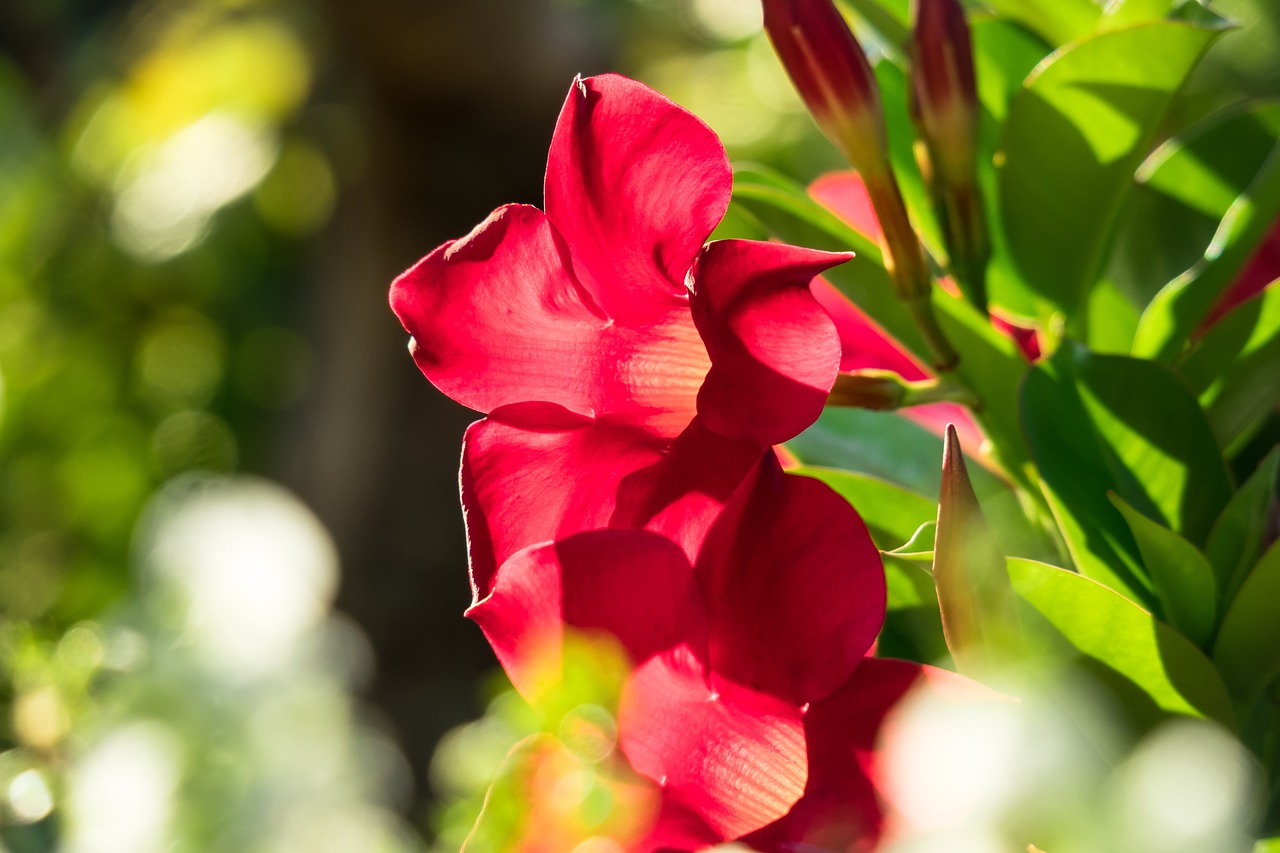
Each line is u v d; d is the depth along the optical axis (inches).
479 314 22.8
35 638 27.9
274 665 28.4
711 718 22.6
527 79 79.8
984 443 25.8
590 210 22.4
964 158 24.6
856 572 21.7
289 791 27.2
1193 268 25.5
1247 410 24.9
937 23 24.4
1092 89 24.7
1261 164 26.6
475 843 22.0
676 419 23.5
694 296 21.9
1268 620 23.6
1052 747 20.9
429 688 82.1
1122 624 23.0
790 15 24.0
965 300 25.0
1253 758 23.8
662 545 22.0
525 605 22.1
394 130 82.4
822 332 21.7
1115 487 24.2
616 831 22.1
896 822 21.4
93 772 26.8
